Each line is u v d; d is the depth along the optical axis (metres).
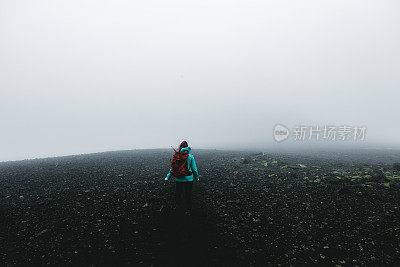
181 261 3.80
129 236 4.67
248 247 4.25
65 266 3.67
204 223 5.28
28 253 4.05
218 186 8.59
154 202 6.71
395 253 3.94
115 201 6.84
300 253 4.04
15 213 5.95
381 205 6.16
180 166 5.67
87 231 4.89
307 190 7.88
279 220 5.45
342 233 4.73
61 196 7.40
